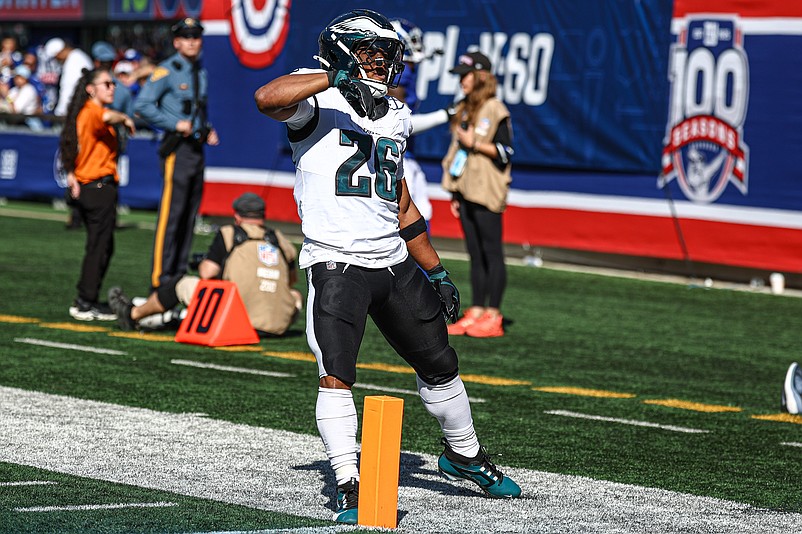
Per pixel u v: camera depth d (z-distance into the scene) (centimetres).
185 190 4509
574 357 3794
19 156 8312
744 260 5488
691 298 5194
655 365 3703
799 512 2098
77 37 9506
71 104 4103
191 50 4481
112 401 2877
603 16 5809
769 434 2775
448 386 2038
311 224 1936
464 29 6216
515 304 4909
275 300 3878
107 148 4169
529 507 2058
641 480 2303
